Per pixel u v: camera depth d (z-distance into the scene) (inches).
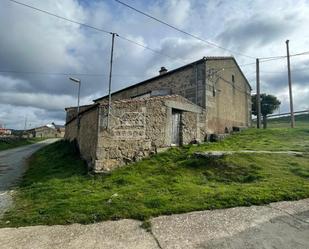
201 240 166.7
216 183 297.9
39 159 585.9
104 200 241.6
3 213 225.1
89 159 397.1
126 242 165.9
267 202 229.3
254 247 157.4
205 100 583.2
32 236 175.8
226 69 690.8
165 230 181.6
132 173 344.5
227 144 524.7
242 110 772.0
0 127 2397.9
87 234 177.9
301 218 198.7
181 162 367.6
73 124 676.1
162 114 452.8
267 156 378.9
